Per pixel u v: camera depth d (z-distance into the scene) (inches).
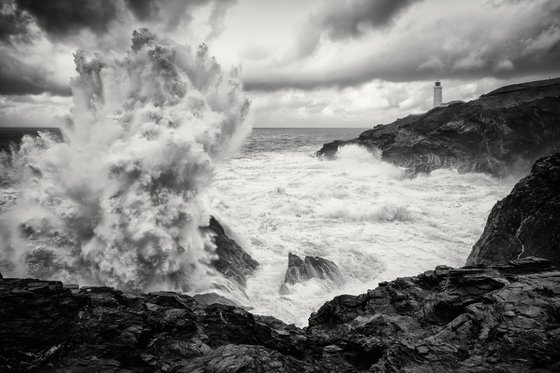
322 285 571.2
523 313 273.0
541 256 511.2
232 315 319.0
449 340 269.6
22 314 238.8
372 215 894.4
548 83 2085.4
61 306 257.1
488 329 267.3
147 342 259.8
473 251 634.8
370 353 291.9
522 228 564.1
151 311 291.4
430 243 742.5
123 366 233.8
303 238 764.6
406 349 260.7
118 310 281.3
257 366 225.0
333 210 918.4
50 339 231.6
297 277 586.6
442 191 1238.3
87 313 267.9
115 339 249.1
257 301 538.6
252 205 982.4
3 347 217.6
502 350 244.4
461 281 349.1
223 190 1167.6
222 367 222.7
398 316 343.6
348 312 381.1
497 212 621.9
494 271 355.6
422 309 345.4
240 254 651.5
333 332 356.2
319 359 297.7
